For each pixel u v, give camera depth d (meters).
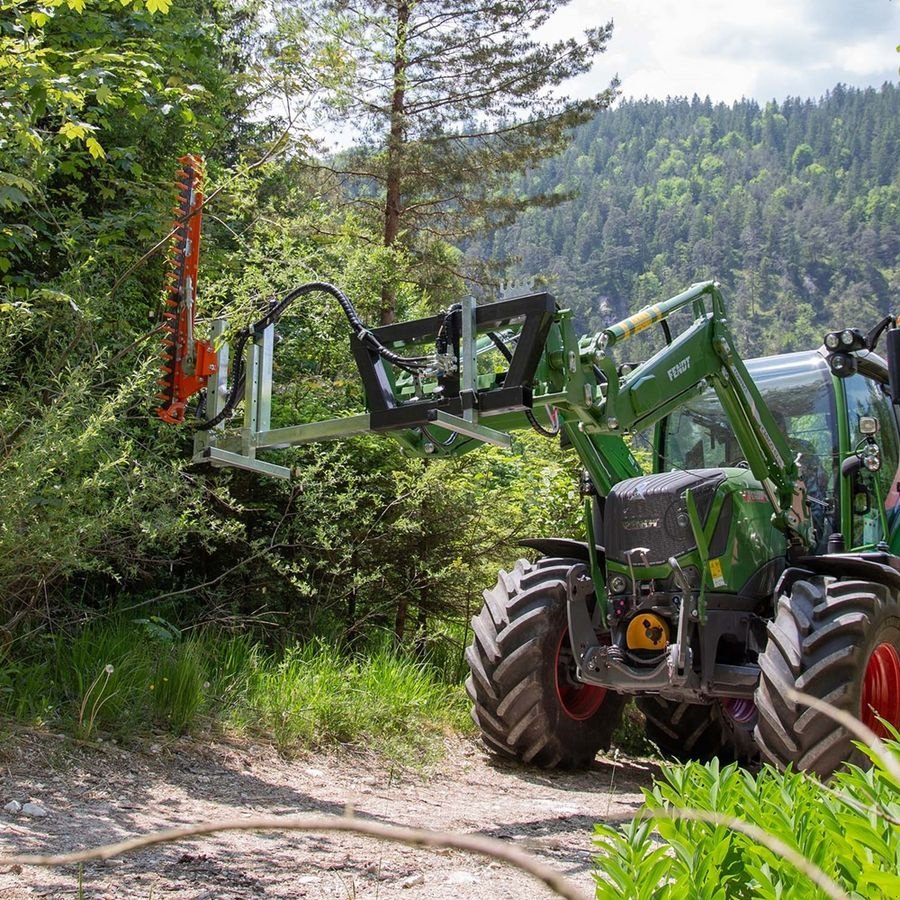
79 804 4.40
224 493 6.93
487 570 9.03
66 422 5.88
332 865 3.92
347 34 7.86
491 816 5.16
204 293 7.50
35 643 6.18
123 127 7.85
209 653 6.93
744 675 5.74
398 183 16.42
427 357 4.91
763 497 6.23
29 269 7.44
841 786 2.09
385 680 7.16
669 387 5.61
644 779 6.95
